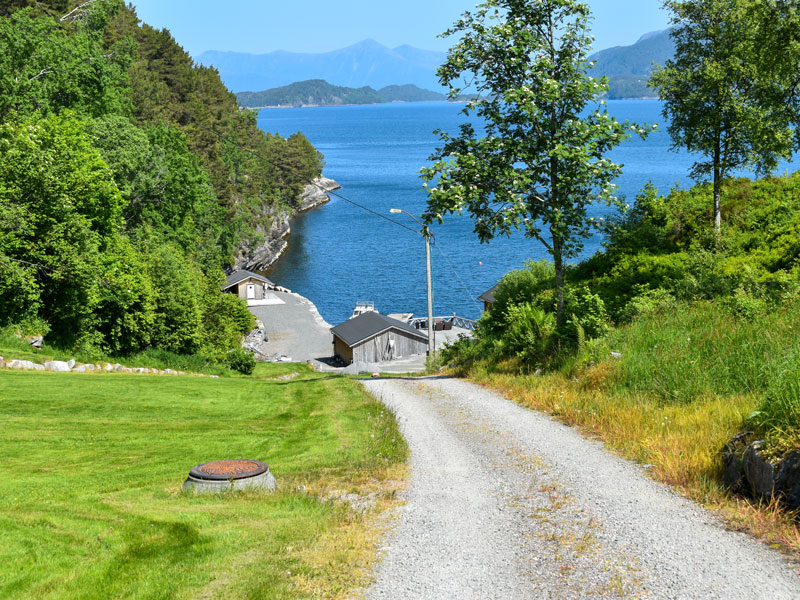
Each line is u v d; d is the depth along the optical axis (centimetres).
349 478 1100
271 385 2562
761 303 1680
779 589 586
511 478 1031
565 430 1317
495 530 805
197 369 3650
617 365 1559
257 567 694
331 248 12181
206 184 6981
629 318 2034
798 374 888
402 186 19088
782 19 2181
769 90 2444
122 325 3338
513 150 1898
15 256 2706
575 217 1939
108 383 2266
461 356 2964
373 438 1427
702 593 591
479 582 654
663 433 1113
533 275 3644
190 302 3875
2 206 2512
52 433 1512
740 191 3334
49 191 2708
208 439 1511
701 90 2781
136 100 7956
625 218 3222
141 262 3684
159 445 1447
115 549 756
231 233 9294
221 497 991
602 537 748
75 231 2825
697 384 1284
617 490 913
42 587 647
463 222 14488
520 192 1933
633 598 595
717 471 902
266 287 8744
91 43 4372
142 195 4897
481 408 1650
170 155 5734
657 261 2714
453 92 2002
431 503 934
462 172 1906
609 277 2780
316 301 8681
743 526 734
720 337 1475
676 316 1816
